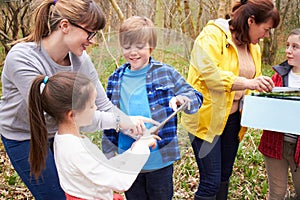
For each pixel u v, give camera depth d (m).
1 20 5.86
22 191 3.55
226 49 2.46
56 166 1.83
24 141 2.00
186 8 6.73
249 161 4.14
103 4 5.16
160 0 4.58
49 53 1.92
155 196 2.17
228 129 2.68
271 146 2.62
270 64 11.36
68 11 1.79
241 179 3.80
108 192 1.78
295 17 11.66
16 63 1.85
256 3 2.34
